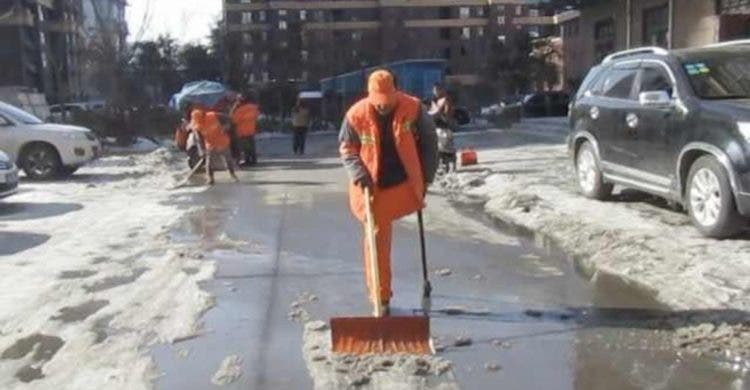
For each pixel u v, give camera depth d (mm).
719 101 8352
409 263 7898
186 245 8992
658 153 9102
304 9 97438
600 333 5688
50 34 62938
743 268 6953
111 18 40625
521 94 55188
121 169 19016
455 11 98812
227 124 18438
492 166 16125
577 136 11273
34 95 35031
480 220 10305
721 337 5488
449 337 5633
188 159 19188
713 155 8047
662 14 27375
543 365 5125
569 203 10789
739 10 23078
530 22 88562
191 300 6668
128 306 6574
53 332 5961
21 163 16766
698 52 9383
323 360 5199
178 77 61906
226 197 13102
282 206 11898
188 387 4883
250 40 80000
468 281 7176
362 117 5734
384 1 97938
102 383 4977
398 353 5262
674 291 6551
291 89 48969
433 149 5934
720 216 7949
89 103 45969
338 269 7695
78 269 7926
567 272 7438
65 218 11219
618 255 7777
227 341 5656
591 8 34469
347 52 65188
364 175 5711
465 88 59281
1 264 8219
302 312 6285
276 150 25719
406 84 39406
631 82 10062
